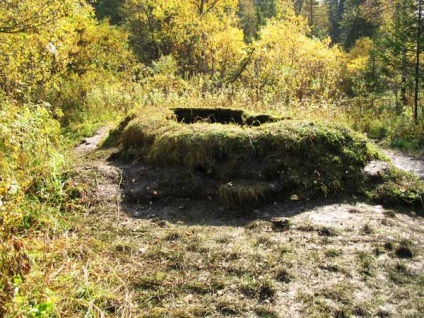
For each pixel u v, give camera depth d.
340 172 5.02
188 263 3.36
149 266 3.33
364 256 3.41
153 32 25.22
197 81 12.13
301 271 3.21
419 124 8.77
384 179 5.00
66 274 2.94
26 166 4.37
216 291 2.99
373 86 15.12
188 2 24.20
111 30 16.28
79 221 4.17
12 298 2.34
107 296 2.85
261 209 4.52
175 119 6.90
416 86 10.25
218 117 7.22
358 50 25.11
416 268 3.25
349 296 2.89
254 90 10.37
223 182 4.90
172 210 4.55
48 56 8.07
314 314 2.71
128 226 4.11
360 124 9.09
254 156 5.12
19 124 4.26
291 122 5.56
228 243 3.69
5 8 5.75
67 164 5.50
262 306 2.80
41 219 3.84
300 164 5.02
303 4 47.72
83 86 11.84
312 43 21.55
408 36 10.40
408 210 4.50
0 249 2.51
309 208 4.50
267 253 3.49
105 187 4.93
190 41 22.89
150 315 2.72
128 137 6.15
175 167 5.19
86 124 9.18
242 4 42.81
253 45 20.03
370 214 4.32
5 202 3.04
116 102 10.79
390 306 2.78
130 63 17.23
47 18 6.15
